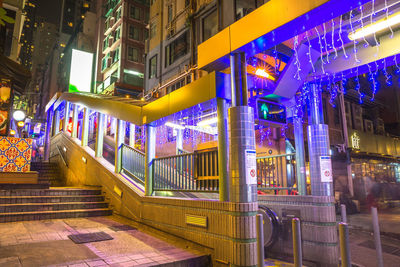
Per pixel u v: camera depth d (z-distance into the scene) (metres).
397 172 24.02
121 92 37.44
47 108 18.77
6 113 16.62
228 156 5.12
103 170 10.06
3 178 9.30
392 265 6.17
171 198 6.33
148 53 28.17
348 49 5.39
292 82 5.55
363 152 20.23
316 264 5.71
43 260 4.44
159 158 7.34
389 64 5.14
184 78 21.86
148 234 6.63
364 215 15.35
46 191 9.13
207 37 20.52
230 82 5.30
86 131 12.48
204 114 6.44
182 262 4.72
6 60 15.38
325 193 5.83
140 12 42.44
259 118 5.77
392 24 4.17
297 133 6.73
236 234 4.53
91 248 5.27
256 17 4.33
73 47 55.84
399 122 25.75
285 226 6.32
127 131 19.81
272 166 7.50
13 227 6.86
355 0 3.37
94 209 9.00
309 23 3.88
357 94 22.47
